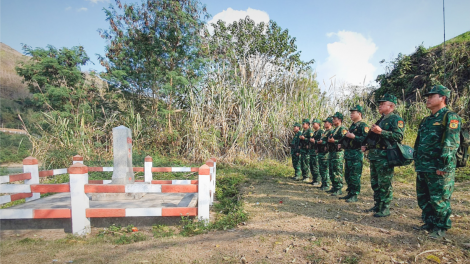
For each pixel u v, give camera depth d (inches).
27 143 451.8
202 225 163.8
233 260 116.0
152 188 166.2
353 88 509.4
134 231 165.6
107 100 521.7
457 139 129.3
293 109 479.5
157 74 502.9
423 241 130.3
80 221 158.4
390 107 175.5
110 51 548.7
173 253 124.0
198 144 440.8
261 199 232.5
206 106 475.2
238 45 631.2
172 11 512.7
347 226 156.6
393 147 163.8
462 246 123.4
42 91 470.6
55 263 115.0
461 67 478.6
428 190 145.0
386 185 171.3
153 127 503.2
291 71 517.0
